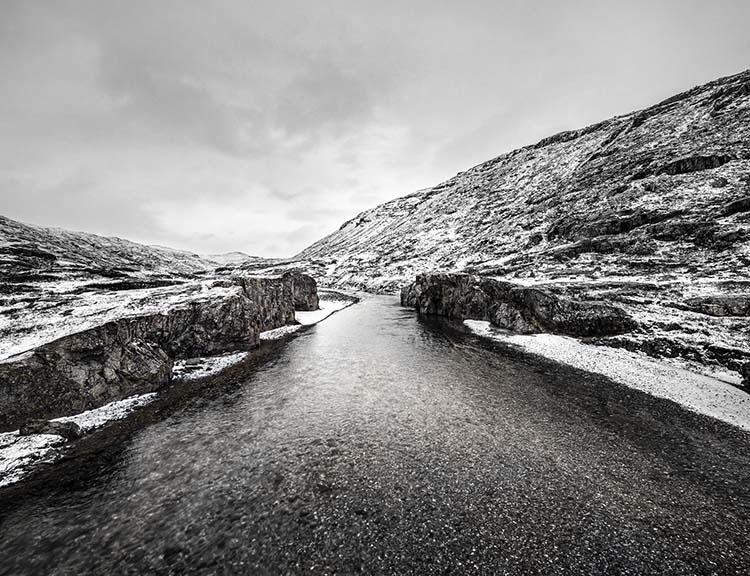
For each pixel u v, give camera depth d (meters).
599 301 31.94
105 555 8.23
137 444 13.24
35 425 13.56
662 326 26.33
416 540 8.65
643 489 10.62
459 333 33.97
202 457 12.34
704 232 45.38
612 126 125.12
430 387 19.28
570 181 96.56
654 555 8.26
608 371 21.42
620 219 58.72
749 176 53.09
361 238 182.62
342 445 13.13
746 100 75.00
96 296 32.41
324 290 98.56
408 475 11.26
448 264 89.88
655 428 14.44
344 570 7.85
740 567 7.97
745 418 15.27
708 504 10.00
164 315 23.27
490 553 8.28
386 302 65.56
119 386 17.31
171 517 9.43
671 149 73.62
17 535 8.79
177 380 20.30
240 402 17.30
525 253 70.50
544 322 31.38
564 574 7.73
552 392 18.41
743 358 20.41
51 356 15.47
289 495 10.30
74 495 10.33
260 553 8.29
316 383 19.98
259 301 35.19
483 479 11.05
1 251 73.00
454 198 157.62
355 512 9.60
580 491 10.49
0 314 27.09
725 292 29.97
